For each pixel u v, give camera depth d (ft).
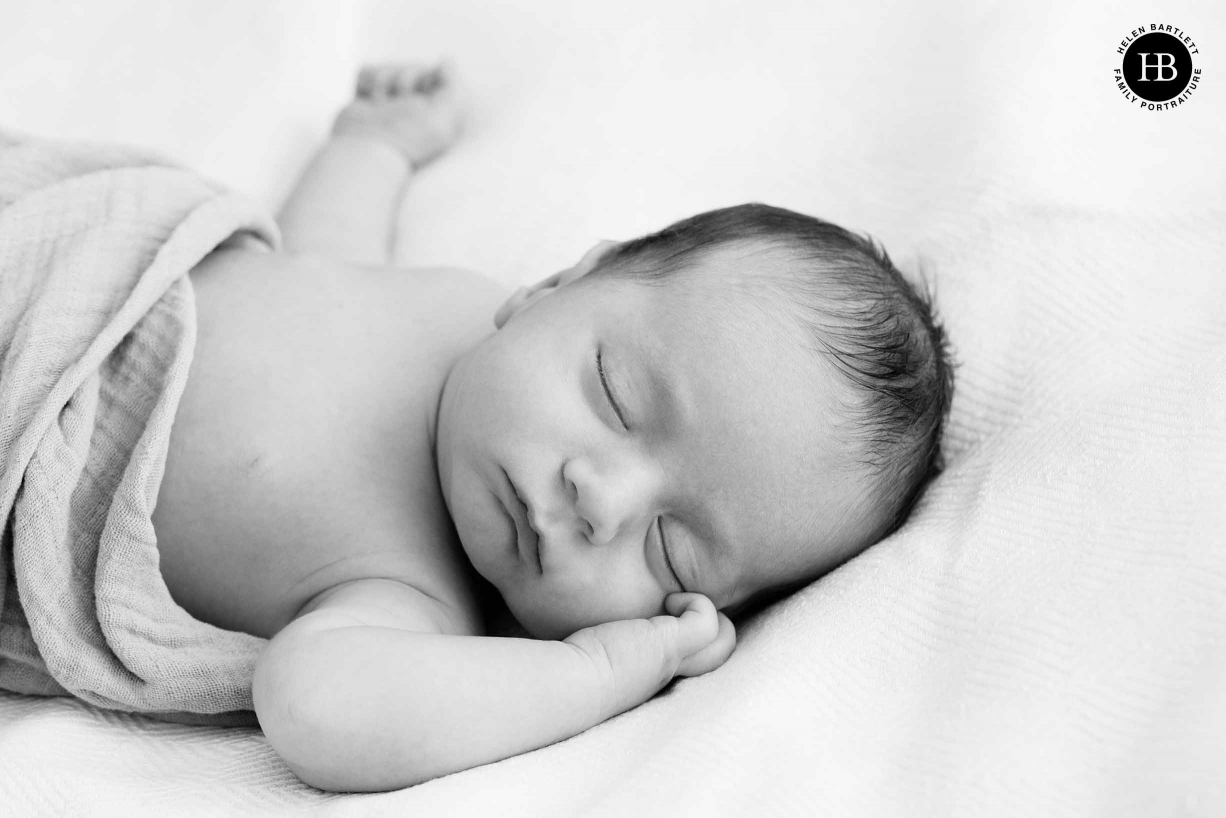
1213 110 5.15
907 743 3.09
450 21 6.77
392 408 4.26
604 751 3.30
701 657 3.81
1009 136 5.15
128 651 3.50
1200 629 2.99
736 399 3.83
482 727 3.32
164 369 3.81
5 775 3.09
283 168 6.15
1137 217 4.72
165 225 4.21
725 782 2.95
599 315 4.04
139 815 2.95
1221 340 4.11
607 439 3.82
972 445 4.45
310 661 3.26
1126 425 3.72
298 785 3.27
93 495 3.65
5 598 3.61
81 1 6.40
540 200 5.79
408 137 6.18
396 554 4.06
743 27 6.31
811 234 4.36
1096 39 5.55
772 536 3.95
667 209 5.70
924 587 3.54
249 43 6.43
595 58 6.37
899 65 5.85
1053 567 3.38
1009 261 4.75
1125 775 2.80
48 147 4.49
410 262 5.67
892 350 4.11
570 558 3.81
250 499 3.97
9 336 3.77
